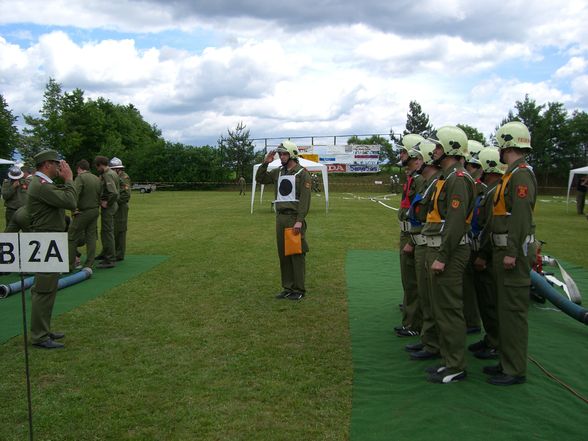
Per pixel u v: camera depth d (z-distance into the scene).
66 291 7.46
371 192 47.44
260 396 4.05
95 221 8.67
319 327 5.83
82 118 55.44
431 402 3.92
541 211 23.94
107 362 4.77
